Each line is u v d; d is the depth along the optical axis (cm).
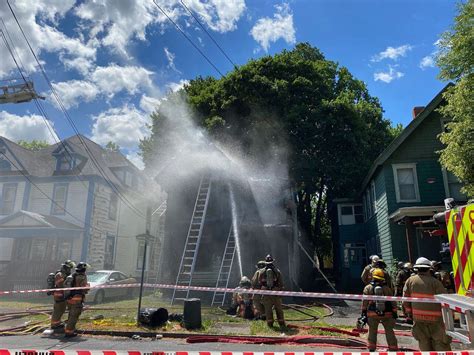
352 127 2070
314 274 2380
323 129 2008
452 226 519
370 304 616
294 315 1109
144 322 865
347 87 2747
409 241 1412
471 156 1108
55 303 813
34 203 2305
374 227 1962
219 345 718
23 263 1853
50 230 1981
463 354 394
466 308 418
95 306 1273
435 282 550
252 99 1997
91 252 2208
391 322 608
